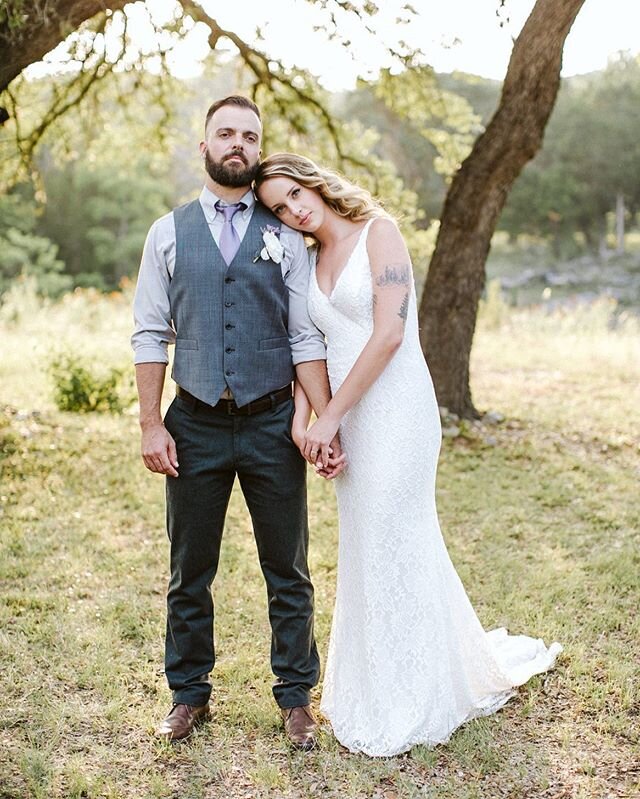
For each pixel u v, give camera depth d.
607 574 4.06
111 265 33.72
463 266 6.89
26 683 3.07
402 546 2.74
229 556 4.29
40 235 32.47
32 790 2.50
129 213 32.31
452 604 2.90
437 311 7.02
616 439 6.73
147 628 3.51
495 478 5.68
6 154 7.87
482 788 2.54
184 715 2.79
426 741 2.73
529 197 39.91
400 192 8.09
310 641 2.85
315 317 2.76
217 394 2.62
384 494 2.71
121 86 7.90
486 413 7.38
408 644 2.74
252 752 2.73
